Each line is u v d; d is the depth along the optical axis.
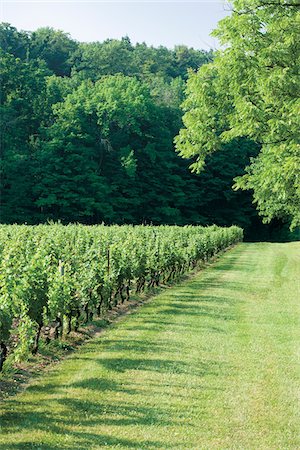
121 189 62.72
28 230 21.22
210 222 70.38
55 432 6.39
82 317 12.16
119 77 69.75
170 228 33.09
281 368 9.19
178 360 9.49
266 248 43.19
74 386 8.00
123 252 14.95
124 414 6.99
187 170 68.44
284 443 6.30
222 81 14.59
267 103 13.96
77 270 12.60
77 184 58.16
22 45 81.00
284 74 13.23
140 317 13.22
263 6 14.13
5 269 9.23
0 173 53.66
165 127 68.56
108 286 13.11
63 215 58.19
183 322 12.66
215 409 7.28
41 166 56.78
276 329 12.16
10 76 61.25
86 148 58.94
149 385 8.13
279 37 14.02
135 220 63.31
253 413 7.18
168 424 6.73
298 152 13.48
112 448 6.01
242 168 69.38
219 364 9.34
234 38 14.12
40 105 64.31
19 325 9.17
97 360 9.39
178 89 77.19
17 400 7.40
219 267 26.50
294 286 19.56
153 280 18.41
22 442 6.09
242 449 6.11
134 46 111.62
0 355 8.16
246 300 16.19
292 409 7.34
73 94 63.53
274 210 39.72
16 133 58.59
